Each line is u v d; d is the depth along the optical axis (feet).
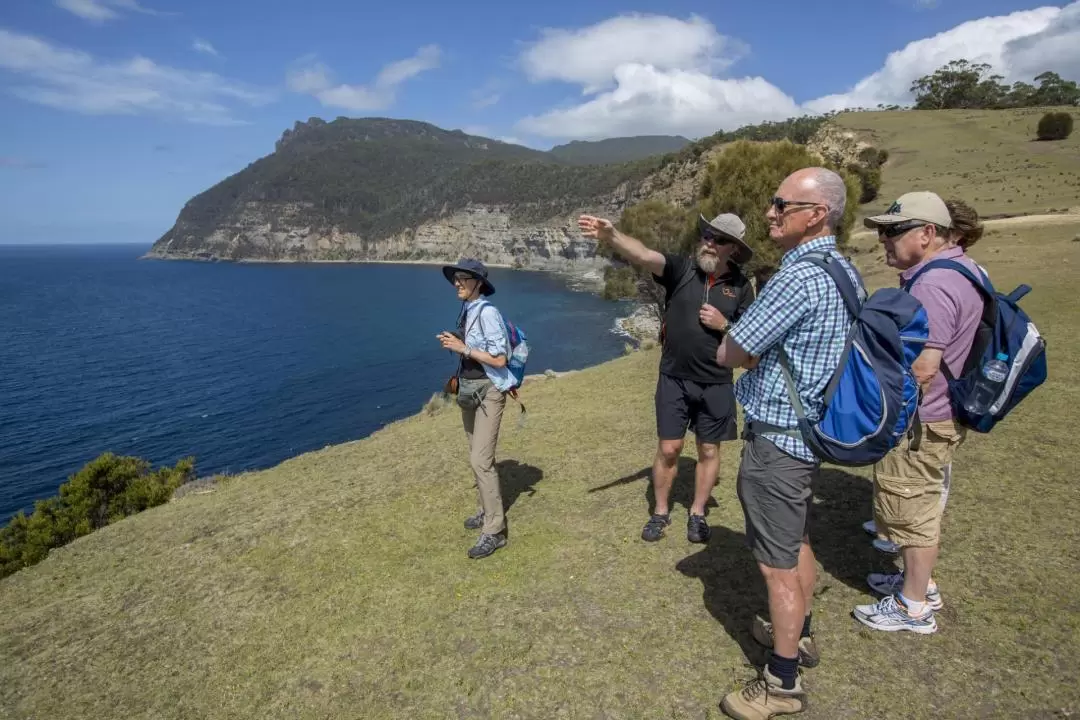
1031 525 12.87
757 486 8.22
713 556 13.00
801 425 7.81
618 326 198.39
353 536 16.48
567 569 13.19
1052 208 137.28
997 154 232.12
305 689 10.68
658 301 107.65
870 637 10.00
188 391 148.25
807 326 7.71
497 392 13.99
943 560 11.95
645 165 510.17
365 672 10.85
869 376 7.39
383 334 222.28
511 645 10.93
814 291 7.62
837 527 13.79
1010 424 18.86
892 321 7.50
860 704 8.64
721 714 8.79
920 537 9.58
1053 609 10.16
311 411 128.06
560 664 10.27
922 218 9.22
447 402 42.65
